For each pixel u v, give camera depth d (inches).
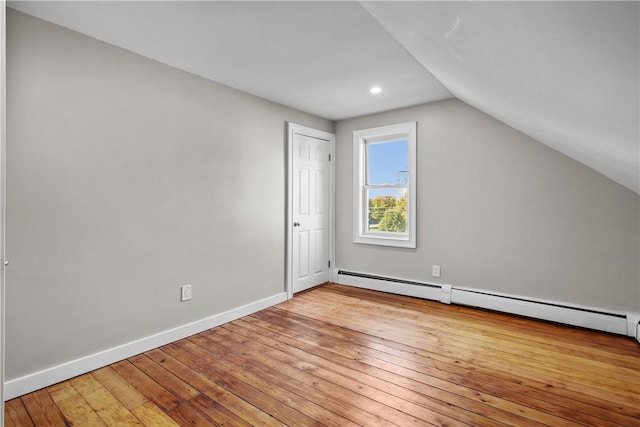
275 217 139.8
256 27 80.4
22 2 69.5
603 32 27.1
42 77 76.4
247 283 127.6
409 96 133.9
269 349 96.7
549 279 119.2
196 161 109.7
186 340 103.5
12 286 72.8
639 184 87.5
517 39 39.9
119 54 90.3
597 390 74.2
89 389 76.2
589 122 58.3
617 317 105.3
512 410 67.3
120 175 90.7
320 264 167.6
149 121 97.1
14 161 72.7
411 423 63.5
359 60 99.4
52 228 78.4
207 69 105.7
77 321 82.8
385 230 162.9
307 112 155.5
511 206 126.1
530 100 66.9
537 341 100.7
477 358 90.1
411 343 100.0
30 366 75.3
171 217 102.7
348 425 63.2
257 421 64.8
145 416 66.7
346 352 94.3
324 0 69.1
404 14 54.1
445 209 140.9
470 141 134.4
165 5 71.0
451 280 140.2
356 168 166.2
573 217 114.7
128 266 92.6
